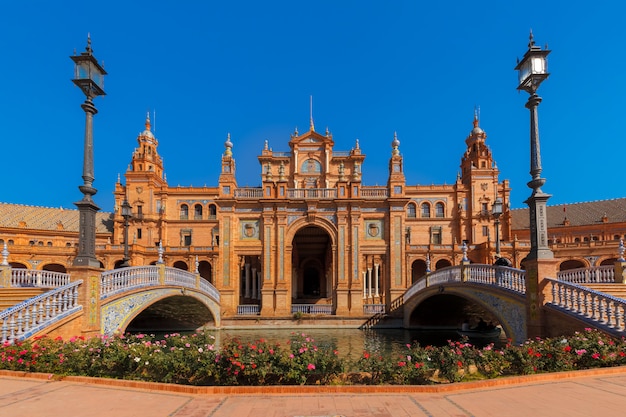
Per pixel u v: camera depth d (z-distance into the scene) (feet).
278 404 24.16
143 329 103.40
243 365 29.63
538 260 47.67
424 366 31.30
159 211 214.07
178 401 24.81
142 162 215.92
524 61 48.65
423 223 209.97
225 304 111.45
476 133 221.46
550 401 24.02
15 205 216.33
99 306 50.60
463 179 225.35
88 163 48.70
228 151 119.24
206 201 215.92
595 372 30.14
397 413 22.39
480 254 188.34
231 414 22.36
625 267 59.47
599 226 201.16
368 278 141.08
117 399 25.21
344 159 189.88
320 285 187.93
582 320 41.06
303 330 105.19
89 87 47.62
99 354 32.50
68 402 24.58
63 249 185.26
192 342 35.47
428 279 92.12
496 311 60.44
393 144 119.75
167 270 75.20
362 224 116.47
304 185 186.60
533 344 34.60
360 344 82.74
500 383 27.76
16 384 28.76
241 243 115.14
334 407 23.49
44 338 36.63
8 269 61.82
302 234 142.82
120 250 184.34
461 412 22.36
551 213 228.84
